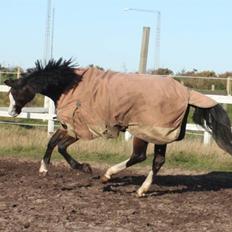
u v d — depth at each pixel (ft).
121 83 31.01
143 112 30.63
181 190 33.88
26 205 29.96
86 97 31.55
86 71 32.17
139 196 31.86
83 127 31.78
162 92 30.68
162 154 31.91
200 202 31.60
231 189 34.50
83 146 42.60
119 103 30.76
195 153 41.68
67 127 32.07
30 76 32.91
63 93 32.24
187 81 90.17
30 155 42.34
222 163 40.63
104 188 33.27
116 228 27.25
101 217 28.55
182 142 43.39
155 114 30.55
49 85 32.50
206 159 41.16
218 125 31.45
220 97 44.27
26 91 32.99
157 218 28.76
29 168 38.06
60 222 27.71
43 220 27.89
